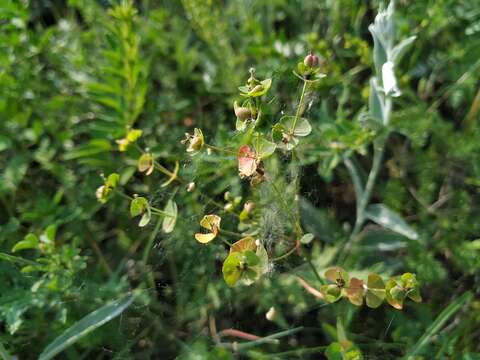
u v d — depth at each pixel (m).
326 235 0.29
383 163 0.32
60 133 0.31
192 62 0.34
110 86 0.29
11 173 0.30
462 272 0.29
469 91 0.31
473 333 0.26
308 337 0.28
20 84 0.31
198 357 0.25
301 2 0.35
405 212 0.31
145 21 0.34
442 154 0.30
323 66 0.31
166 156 0.30
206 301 0.28
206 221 0.22
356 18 0.33
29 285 0.27
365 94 0.31
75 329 0.25
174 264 0.29
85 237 0.30
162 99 0.33
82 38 0.33
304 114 0.29
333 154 0.29
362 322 0.28
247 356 0.27
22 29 0.32
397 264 0.28
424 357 0.25
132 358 0.27
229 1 0.35
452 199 0.30
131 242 0.31
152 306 0.28
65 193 0.31
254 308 0.28
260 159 0.21
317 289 0.27
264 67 0.31
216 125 0.33
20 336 0.27
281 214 0.26
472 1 0.31
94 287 0.27
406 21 0.31
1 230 0.28
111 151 0.32
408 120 0.30
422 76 0.34
